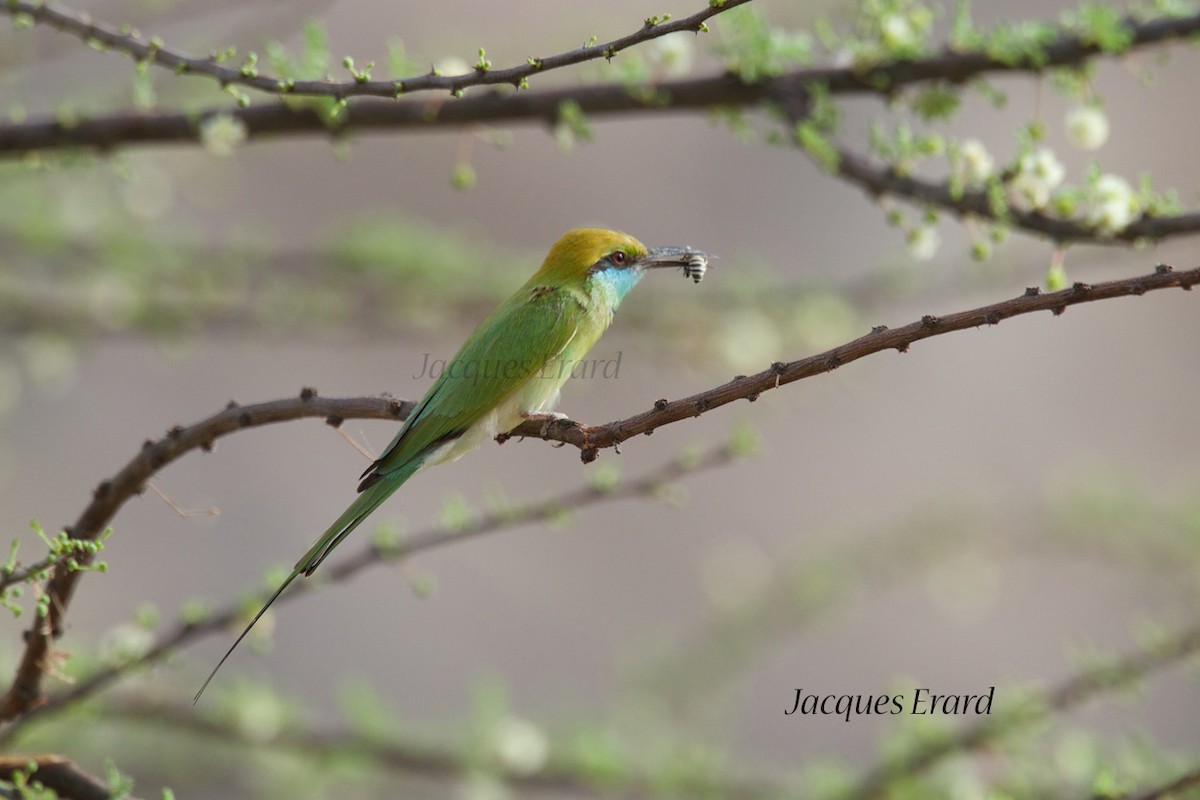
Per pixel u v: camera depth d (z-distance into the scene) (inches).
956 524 564.1
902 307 569.0
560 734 461.1
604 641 886.4
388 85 252.2
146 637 329.1
